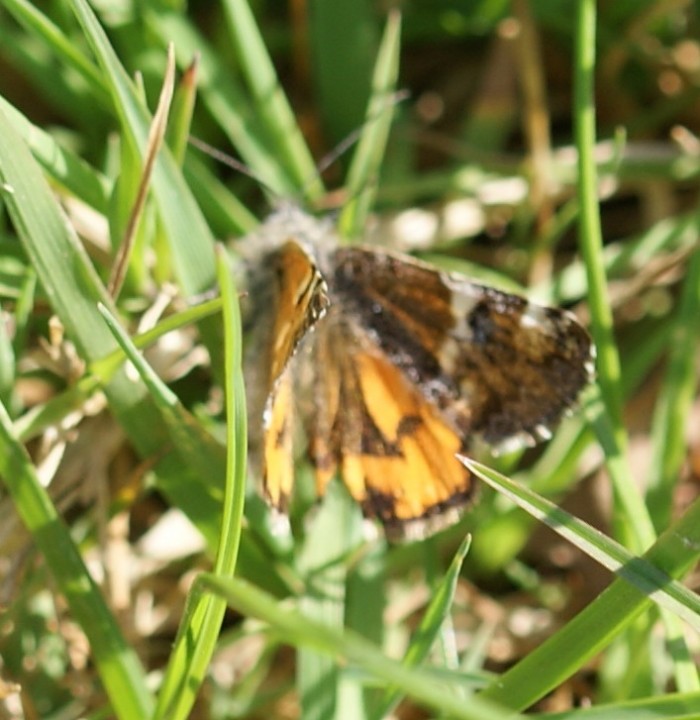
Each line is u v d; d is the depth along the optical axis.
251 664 0.20
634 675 0.20
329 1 0.22
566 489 0.21
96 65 0.21
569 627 0.19
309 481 0.21
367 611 0.20
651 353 0.21
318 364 0.20
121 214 0.20
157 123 0.20
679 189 0.23
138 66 0.21
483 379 0.20
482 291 0.20
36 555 0.20
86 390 0.20
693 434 0.21
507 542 0.21
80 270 0.19
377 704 0.19
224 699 0.20
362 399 0.20
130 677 0.19
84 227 0.20
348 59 0.22
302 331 0.20
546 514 0.19
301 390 0.20
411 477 0.20
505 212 0.22
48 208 0.19
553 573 0.21
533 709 0.20
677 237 0.22
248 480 0.20
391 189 0.22
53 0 0.21
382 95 0.21
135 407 0.20
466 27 0.23
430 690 0.17
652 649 0.20
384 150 0.22
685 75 0.23
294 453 0.21
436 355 0.20
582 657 0.19
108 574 0.20
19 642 0.20
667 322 0.21
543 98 0.23
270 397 0.19
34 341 0.21
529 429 0.20
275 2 0.23
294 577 0.20
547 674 0.19
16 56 0.22
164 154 0.20
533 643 0.21
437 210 0.22
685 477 0.21
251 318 0.21
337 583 0.20
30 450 0.20
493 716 0.17
